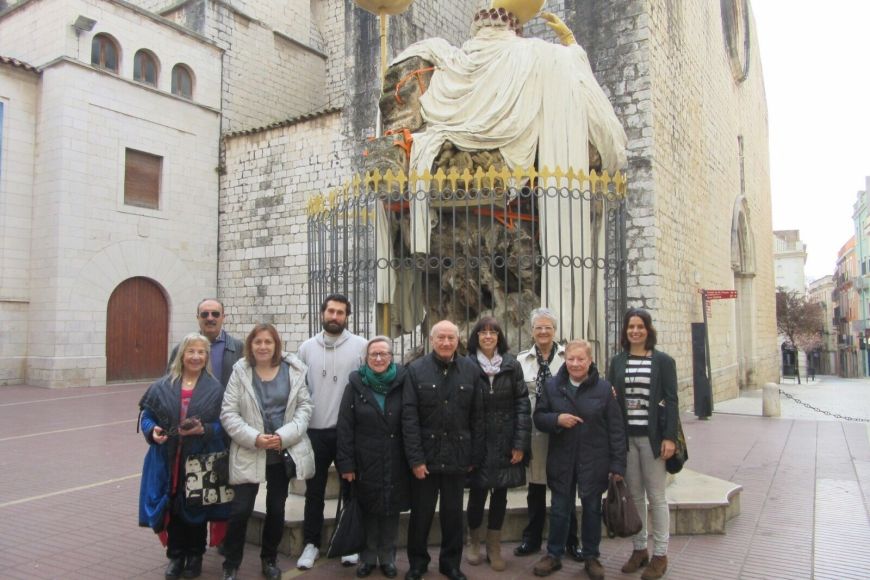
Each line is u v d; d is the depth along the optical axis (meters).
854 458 9.27
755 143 28.52
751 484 7.61
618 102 14.33
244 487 4.49
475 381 4.65
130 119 19.66
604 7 14.68
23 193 18.48
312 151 20.31
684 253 16.27
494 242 6.31
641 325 4.82
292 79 24.58
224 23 22.45
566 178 6.46
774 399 14.26
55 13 18.47
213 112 21.98
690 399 15.92
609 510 4.49
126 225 19.52
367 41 19.56
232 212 21.94
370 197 6.74
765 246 30.64
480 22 7.16
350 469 4.57
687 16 17.58
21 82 18.47
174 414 4.45
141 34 20.00
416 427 4.52
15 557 5.13
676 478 6.66
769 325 31.20
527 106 6.55
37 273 18.42
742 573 4.76
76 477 7.85
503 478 4.69
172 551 4.64
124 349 19.58
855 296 62.44
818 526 5.90
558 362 5.45
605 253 6.55
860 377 53.28
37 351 18.27
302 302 20.33
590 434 4.64
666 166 15.02
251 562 5.01
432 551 5.25
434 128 6.70
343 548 4.55
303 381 4.75
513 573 4.79
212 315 5.14
